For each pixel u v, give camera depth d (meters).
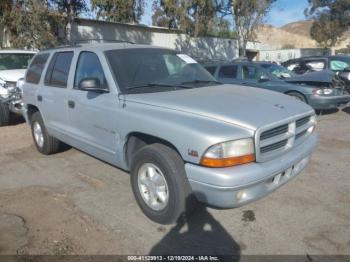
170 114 3.58
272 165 3.42
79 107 4.70
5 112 8.58
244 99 3.91
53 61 5.59
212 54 30.14
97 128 4.46
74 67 4.95
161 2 22.30
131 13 19.23
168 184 3.51
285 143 3.67
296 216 3.89
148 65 4.55
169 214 3.58
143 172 3.85
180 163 3.47
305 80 9.38
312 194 4.41
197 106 3.58
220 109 3.52
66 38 18.11
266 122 3.38
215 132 3.20
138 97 3.96
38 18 15.72
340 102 9.24
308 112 4.02
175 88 4.31
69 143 5.32
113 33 22.94
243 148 3.23
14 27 16.16
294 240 3.46
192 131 3.28
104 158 4.58
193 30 23.77
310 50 40.44
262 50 42.25
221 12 26.25
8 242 3.52
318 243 3.40
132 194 4.54
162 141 3.70
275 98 4.12
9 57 10.30
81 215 4.03
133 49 4.71
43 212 4.12
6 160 6.03
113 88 4.19
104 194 4.56
